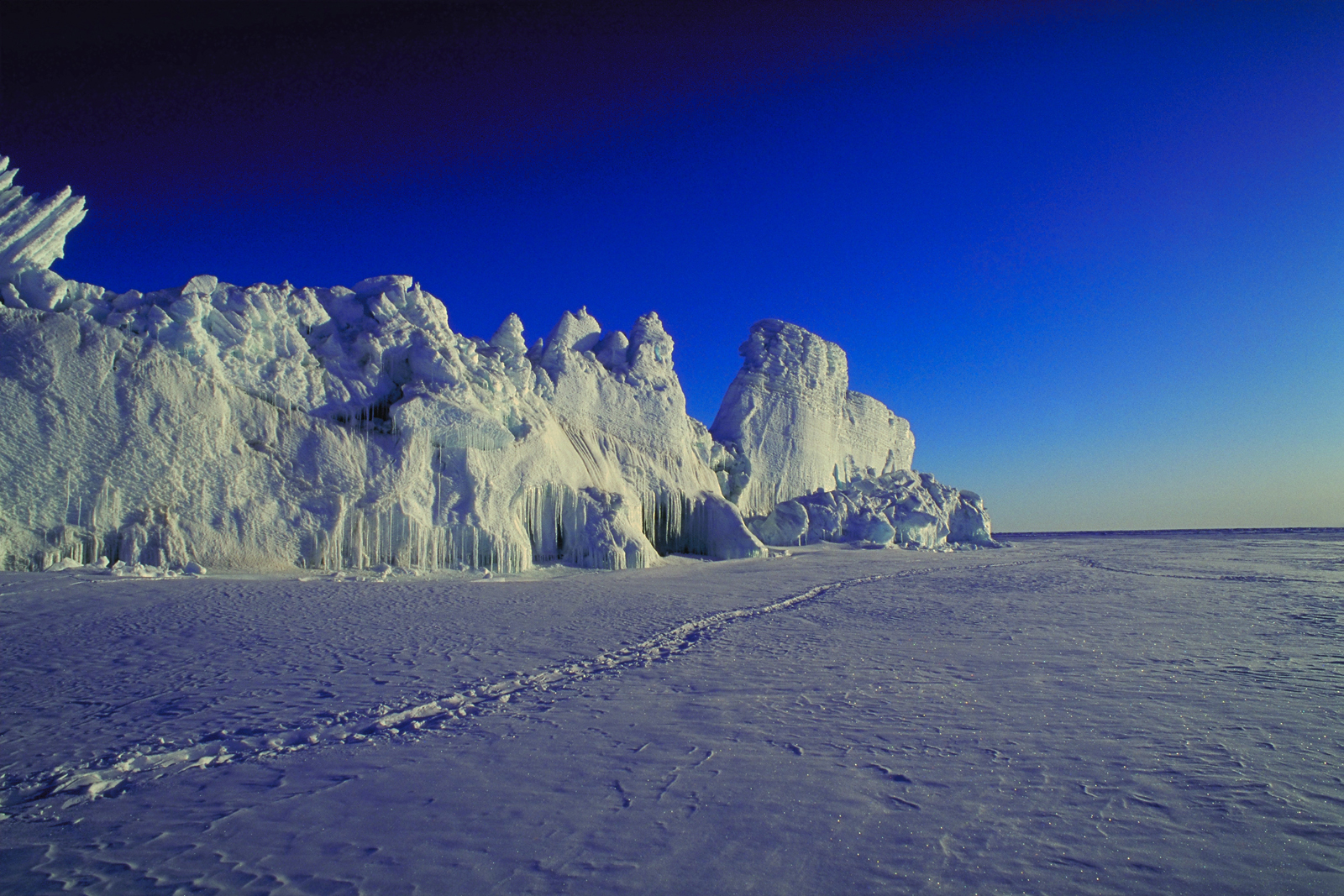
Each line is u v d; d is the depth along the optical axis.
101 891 4.27
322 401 21.83
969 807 5.34
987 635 12.91
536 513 26.20
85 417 17.75
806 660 10.73
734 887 4.25
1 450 16.77
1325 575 25.36
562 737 7.08
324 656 10.74
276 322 21.72
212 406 19.56
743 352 45.00
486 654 11.05
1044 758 6.34
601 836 4.95
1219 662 10.34
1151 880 4.27
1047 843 4.76
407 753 6.67
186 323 19.59
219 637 11.84
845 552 36.84
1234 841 4.75
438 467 23.33
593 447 30.56
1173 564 31.83
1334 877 4.27
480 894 4.20
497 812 5.36
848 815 5.24
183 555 18.09
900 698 8.44
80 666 9.88
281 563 19.56
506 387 25.88
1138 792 5.58
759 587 21.52
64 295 18.95
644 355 35.03
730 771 6.14
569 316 33.50
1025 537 119.12
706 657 11.03
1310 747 6.55
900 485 47.28
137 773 6.27
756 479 42.09
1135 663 10.30
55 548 17.02
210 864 4.61
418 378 23.73
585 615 15.27
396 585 18.72
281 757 6.61
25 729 7.37
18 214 19.48
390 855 4.70
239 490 19.50
